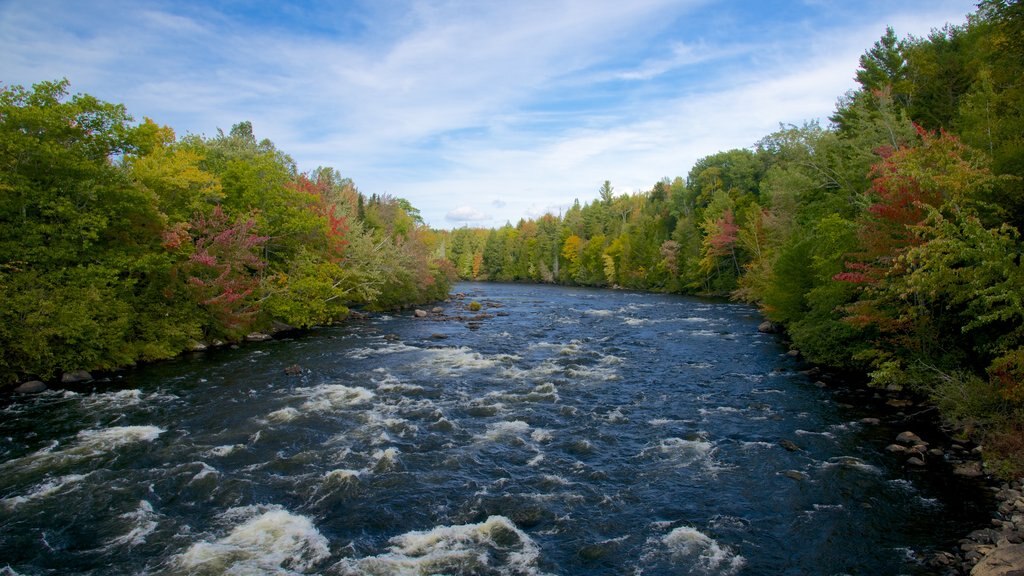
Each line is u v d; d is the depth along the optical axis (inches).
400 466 478.3
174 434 553.3
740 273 2534.5
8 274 729.6
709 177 3238.2
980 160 602.5
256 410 637.3
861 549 346.0
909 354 711.1
